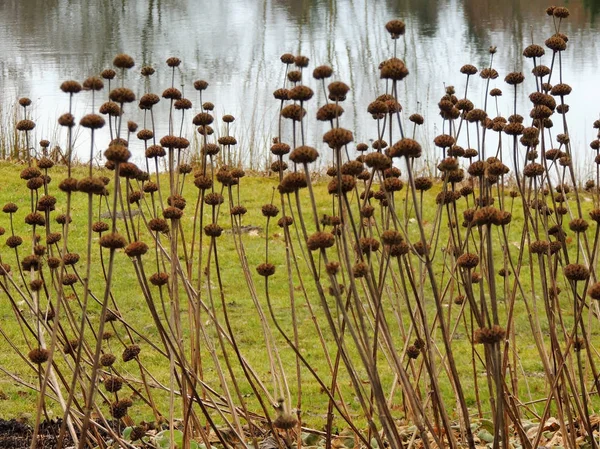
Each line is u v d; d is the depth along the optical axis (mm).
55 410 5867
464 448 4145
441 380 6691
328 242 2447
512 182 12562
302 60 3611
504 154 13039
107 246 2461
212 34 31734
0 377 6684
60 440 2646
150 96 4074
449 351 2742
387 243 2793
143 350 7535
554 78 21359
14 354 7273
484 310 2904
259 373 6961
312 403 6242
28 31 32969
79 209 11914
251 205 12539
